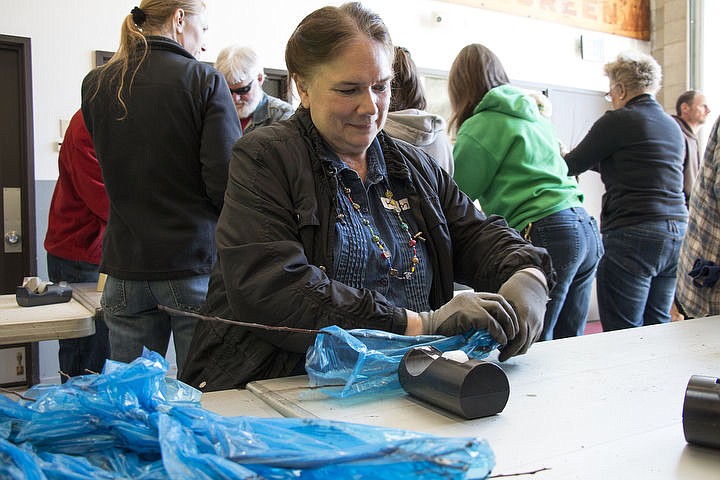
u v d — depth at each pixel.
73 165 2.31
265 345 1.02
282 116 2.55
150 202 1.65
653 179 2.58
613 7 5.11
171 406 0.69
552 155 2.15
